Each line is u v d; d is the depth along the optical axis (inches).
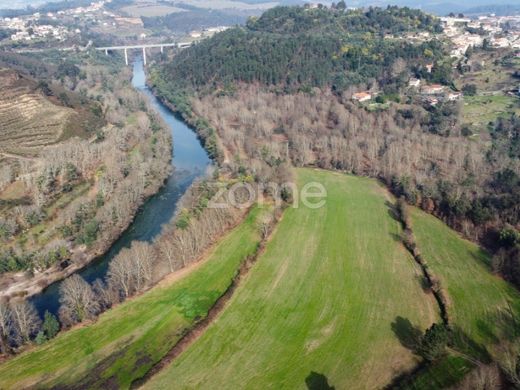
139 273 4879.4
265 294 4746.6
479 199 6107.3
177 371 3799.2
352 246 5639.8
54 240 5816.9
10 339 4165.8
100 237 5935.0
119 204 6441.9
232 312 4475.9
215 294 4793.3
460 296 4611.2
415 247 5487.2
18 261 5364.2
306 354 3941.9
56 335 4220.0
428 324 4252.0
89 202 6579.7
